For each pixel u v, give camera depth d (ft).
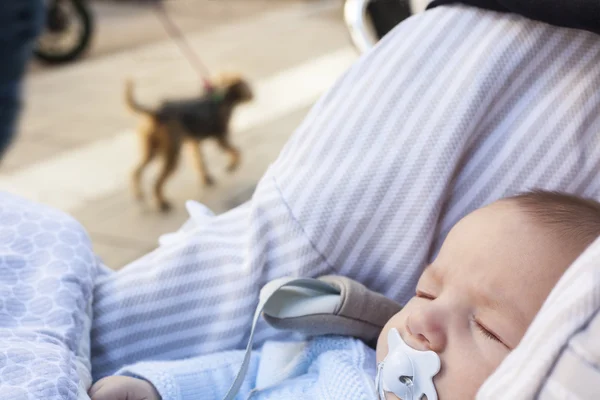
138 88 16.61
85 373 3.00
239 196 10.38
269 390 3.14
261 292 3.15
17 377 2.60
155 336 3.45
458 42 3.45
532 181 3.34
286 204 3.41
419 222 3.34
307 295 3.27
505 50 3.33
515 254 2.67
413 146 3.35
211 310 3.47
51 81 17.54
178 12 27.78
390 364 2.69
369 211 3.36
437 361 2.61
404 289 3.47
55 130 13.38
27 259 3.24
